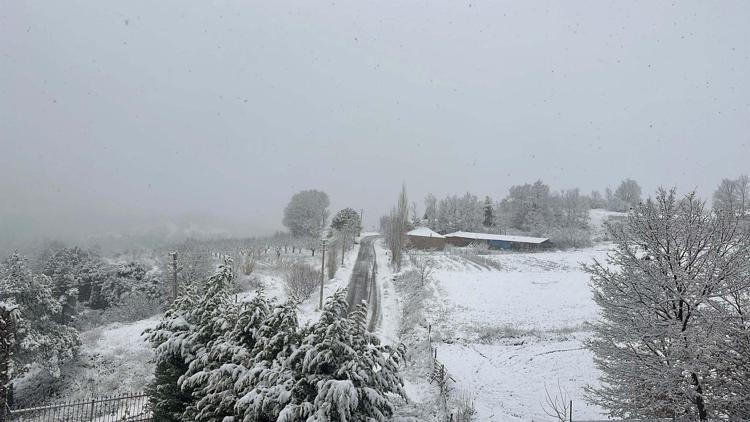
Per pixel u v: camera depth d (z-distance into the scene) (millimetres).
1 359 17141
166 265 49188
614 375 12945
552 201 111250
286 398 10625
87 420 22688
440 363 24484
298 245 86250
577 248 83000
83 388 28031
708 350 11359
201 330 14922
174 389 15688
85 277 58812
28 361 27906
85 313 47812
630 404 12438
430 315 35281
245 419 10820
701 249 12102
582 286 43594
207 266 50656
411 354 27391
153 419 16375
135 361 30500
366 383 11125
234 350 12883
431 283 45219
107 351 31906
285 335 11945
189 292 16953
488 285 44312
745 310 11648
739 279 11484
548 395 19562
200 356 14156
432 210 117000
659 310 12430
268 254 76625
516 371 22922
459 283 45156
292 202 107188
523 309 35750
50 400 27156
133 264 57812
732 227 11805
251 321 13297
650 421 11758
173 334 15578
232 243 85562
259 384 11336
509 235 95438
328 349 10984
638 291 12445
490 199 118250
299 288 45375
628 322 12688
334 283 50844
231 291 16719
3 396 17250
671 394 11445
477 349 27031
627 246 12984
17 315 17469
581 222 108500
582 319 32469
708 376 11625
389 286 48812
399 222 59781
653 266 12422
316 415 10086
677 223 12234
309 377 11000
